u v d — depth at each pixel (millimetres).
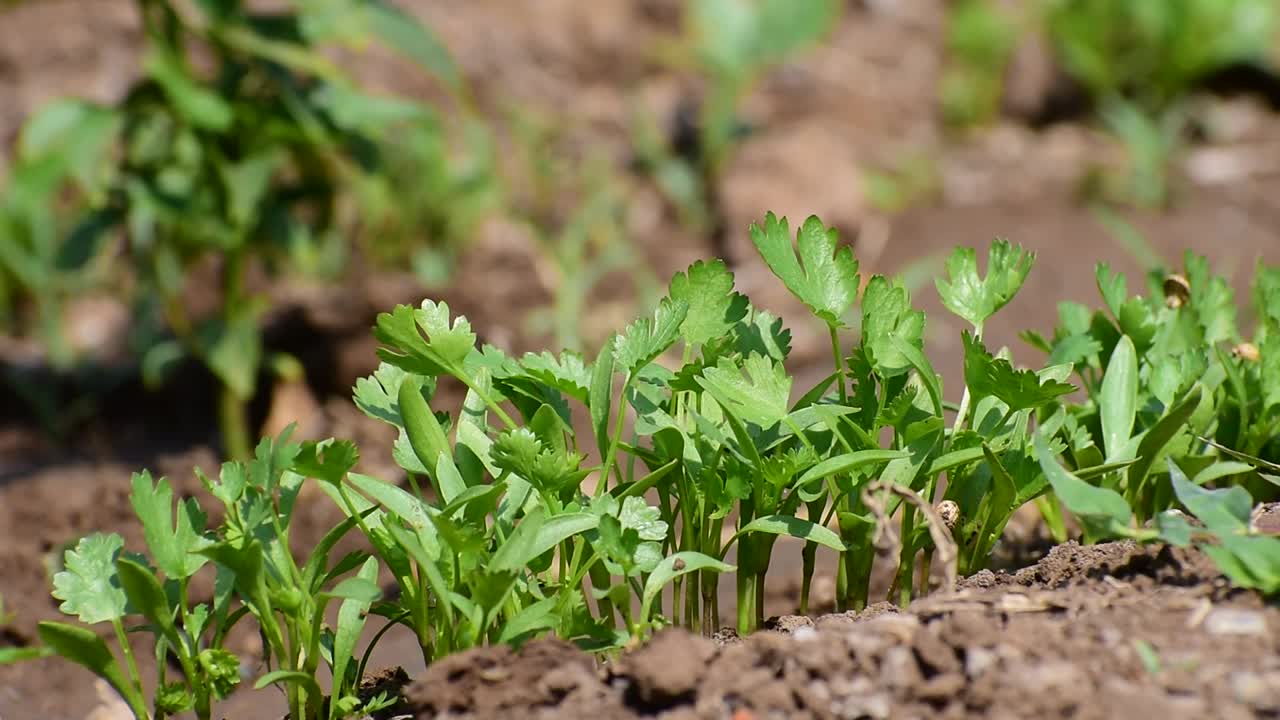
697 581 2229
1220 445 2309
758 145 5562
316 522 3250
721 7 6043
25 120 5477
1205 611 1879
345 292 4480
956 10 6891
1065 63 6508
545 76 6242
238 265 3838
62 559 3043
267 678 1972
